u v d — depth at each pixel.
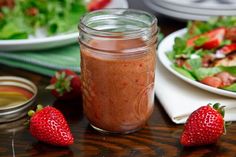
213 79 0.59
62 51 0.70
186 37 0.69
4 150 0.52
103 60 0.50
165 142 0.53
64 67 0.65
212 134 0.50
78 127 0.55
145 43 0.51
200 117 0.50
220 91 0.56
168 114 0.56
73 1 0.79
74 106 0.59
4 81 0.60
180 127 0.55
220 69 0.61
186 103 0.57
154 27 0.51
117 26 0.54
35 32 0.75
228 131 0.54
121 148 0.52
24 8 0.78
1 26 0.73
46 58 0.67
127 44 0.51
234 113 0.56
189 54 0.65
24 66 0.67
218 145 0.52
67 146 0.52
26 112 0.57
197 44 0.67
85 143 0.53
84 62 0.52
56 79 0.59
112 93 0.51
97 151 0.51
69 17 0.78
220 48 0.67
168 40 0.68
